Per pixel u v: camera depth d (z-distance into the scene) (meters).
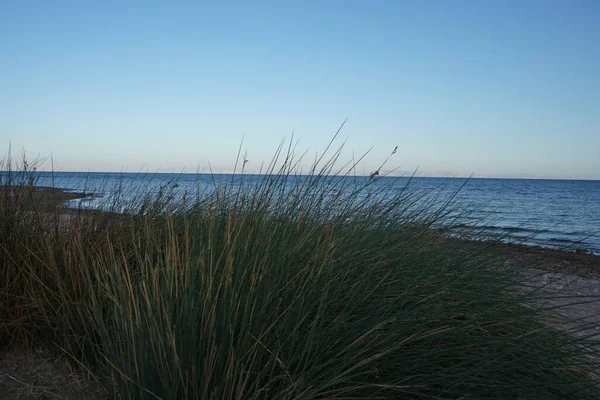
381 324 2.18
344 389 2.01
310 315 2.45
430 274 2.96
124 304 2.24
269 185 3.42
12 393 2.40
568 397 2.40
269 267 2.49
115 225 3.79
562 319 3.46
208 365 1.98
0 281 3.01
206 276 2.44
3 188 3.59
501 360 2.48
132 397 2.05
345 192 3.71
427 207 4.16
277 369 2.16
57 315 2.82
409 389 2.22
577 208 36.78
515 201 43.81
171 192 4.42
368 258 2.94
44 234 3.26
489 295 2.97
